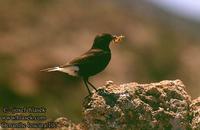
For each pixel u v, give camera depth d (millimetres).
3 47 49094
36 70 45969
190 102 15453
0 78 43188
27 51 49250
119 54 51781
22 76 44562
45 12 56406
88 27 56094
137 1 64688
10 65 45938
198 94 47844
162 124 14914
